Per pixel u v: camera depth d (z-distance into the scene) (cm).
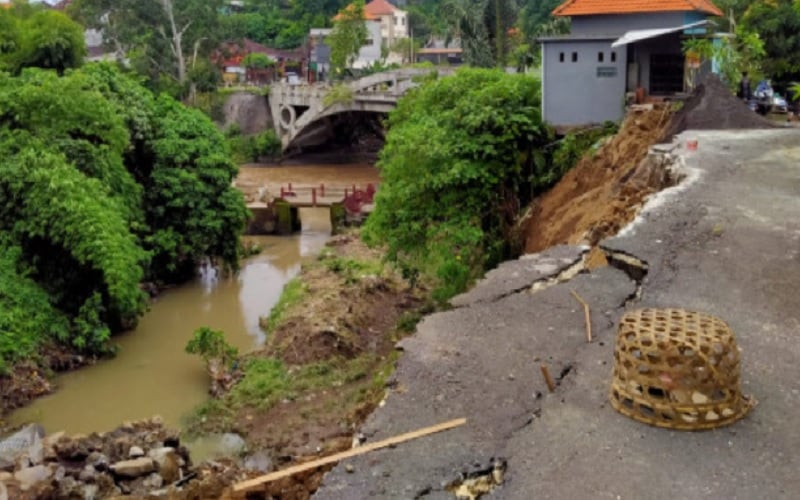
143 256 2380
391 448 592
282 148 6047
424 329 796
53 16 4094
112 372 2080
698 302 838
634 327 621
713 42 2347
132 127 2811
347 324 2130
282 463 1414
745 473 545
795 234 1054
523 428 611
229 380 1916
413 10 9731
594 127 2305
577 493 530
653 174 1630
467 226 2000
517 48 4834
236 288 2891
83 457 1264
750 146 1692
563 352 733
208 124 3097
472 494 552
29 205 2175
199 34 6225
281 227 3791
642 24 2523
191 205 2838
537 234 2044
